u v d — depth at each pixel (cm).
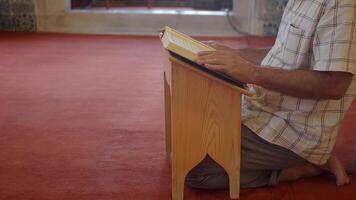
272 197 191
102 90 337
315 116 181
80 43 492
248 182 196
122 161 224
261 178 198
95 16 549
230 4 557
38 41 496
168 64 179
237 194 187
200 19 545
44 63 408
